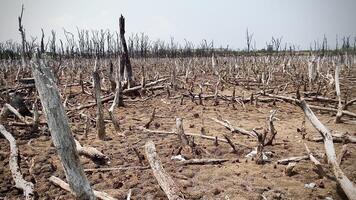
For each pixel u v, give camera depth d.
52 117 3.24
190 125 9.38
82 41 46.56
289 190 4.99
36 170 5.96
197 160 6.25
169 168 5.96
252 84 20.36
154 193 4.99
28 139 8.23
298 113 12.02
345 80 22.94
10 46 47.81
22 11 22.83
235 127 8.86
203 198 4.82
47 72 3.25
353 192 4.42
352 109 12.52
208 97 14.69
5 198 5.00
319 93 16.16
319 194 4.86
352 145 7.47
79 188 3.39
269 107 13.13
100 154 6.27
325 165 6.02
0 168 6.11
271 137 7.44
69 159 3.33
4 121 9.30
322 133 5.70
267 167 5.98
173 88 17.05
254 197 4.73
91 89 16.95
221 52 60.78
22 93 14.86
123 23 15.34
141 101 14.37
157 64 43.03
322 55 48.00
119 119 10.79
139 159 6.24
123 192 5.03
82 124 10.06
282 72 29.44
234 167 5.95
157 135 8.53
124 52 15.59
